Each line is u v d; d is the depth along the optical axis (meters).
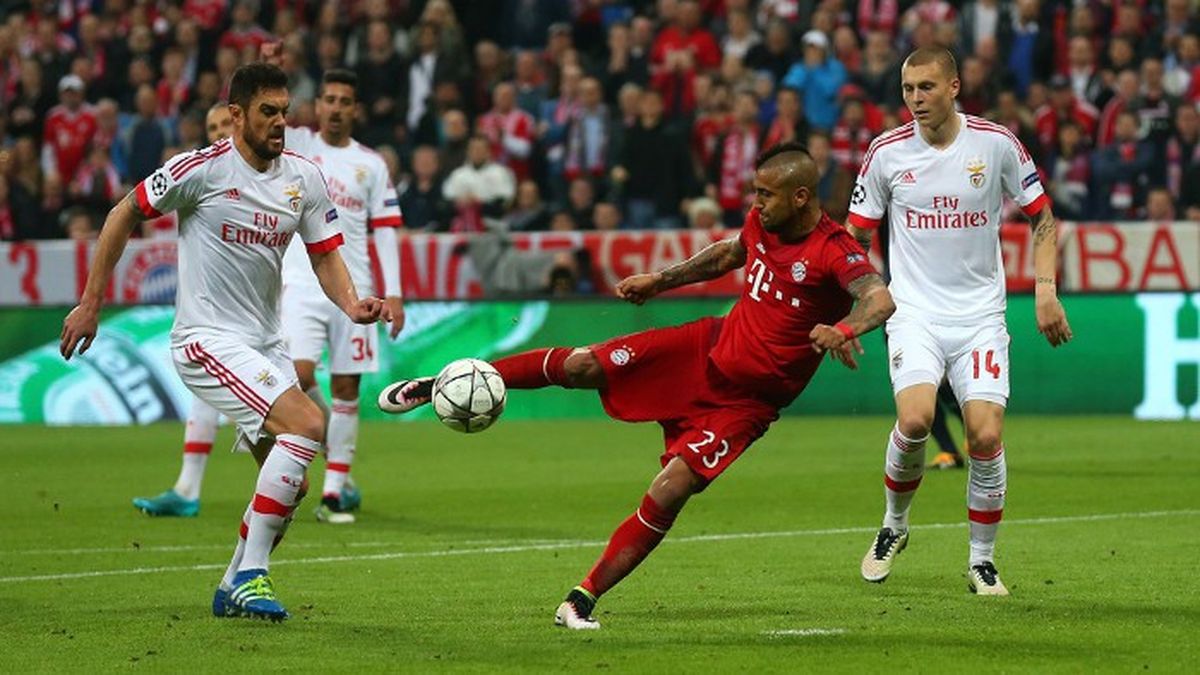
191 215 17.80
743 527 24.83
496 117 49.56
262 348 18.19
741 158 45.97
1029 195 19.20
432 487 30.28
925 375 18.95
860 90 44.97
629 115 47.03
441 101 50.34
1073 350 41.81
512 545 23.33
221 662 15.38
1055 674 14.63
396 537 24.20
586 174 48.03
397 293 27.19
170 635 16.70
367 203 27.08
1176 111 45.31
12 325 44.19
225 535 24.61
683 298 42.59
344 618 17.61
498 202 46.72
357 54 52.38
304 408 17.48
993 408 18.83
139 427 42.44
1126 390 41.47
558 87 51.12
